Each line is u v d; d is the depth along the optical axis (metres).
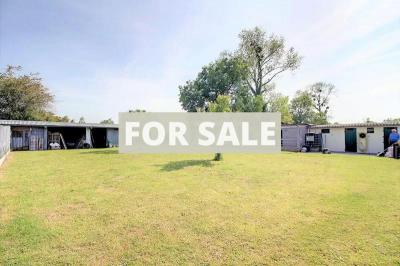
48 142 25.45
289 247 3.87
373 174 9.80
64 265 3.36
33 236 4.21
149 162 13.19
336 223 4.79
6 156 16.39
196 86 43.03
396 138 18.28
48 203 6.03
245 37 34.91
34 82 34.06
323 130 23.88
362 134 21.00
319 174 9.77
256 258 3.55
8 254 3.63
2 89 31.69
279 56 35.47
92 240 4.10
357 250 3.74
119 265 3.38
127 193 6.94
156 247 3.88
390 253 3.64
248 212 5.44
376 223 4.76
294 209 5.62
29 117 34.06
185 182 8.30
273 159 14.76
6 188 7.49
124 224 4.77
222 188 7.54
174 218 5.09
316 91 51.34
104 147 28.77
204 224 4.78
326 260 3.48
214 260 3.51
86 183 8.16
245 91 38.03
